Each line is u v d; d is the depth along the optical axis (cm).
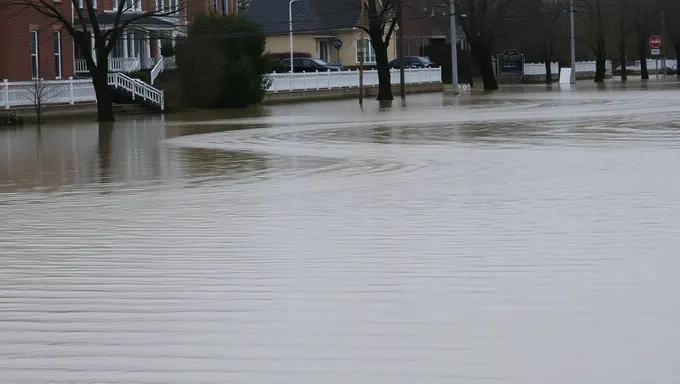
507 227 1830
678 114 4972
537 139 3703
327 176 2723
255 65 8556
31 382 1005
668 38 14325
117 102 7556
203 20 8212
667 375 979
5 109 6362
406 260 1557
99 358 1080
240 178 2741
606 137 3681
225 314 1252
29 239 1828
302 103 8800
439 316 1217
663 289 1319
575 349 1067
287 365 1039
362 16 8475
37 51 7681
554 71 14000
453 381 977
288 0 13650
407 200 2212
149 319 1238
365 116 5916
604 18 12450
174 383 992
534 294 1315
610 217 1902
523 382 970
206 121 6038
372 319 1211
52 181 2792
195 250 1683
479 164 2895
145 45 9106
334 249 1662
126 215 2102
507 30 12231
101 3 8619
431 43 13888
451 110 6241
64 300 1348
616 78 13488
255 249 1680
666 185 2322
